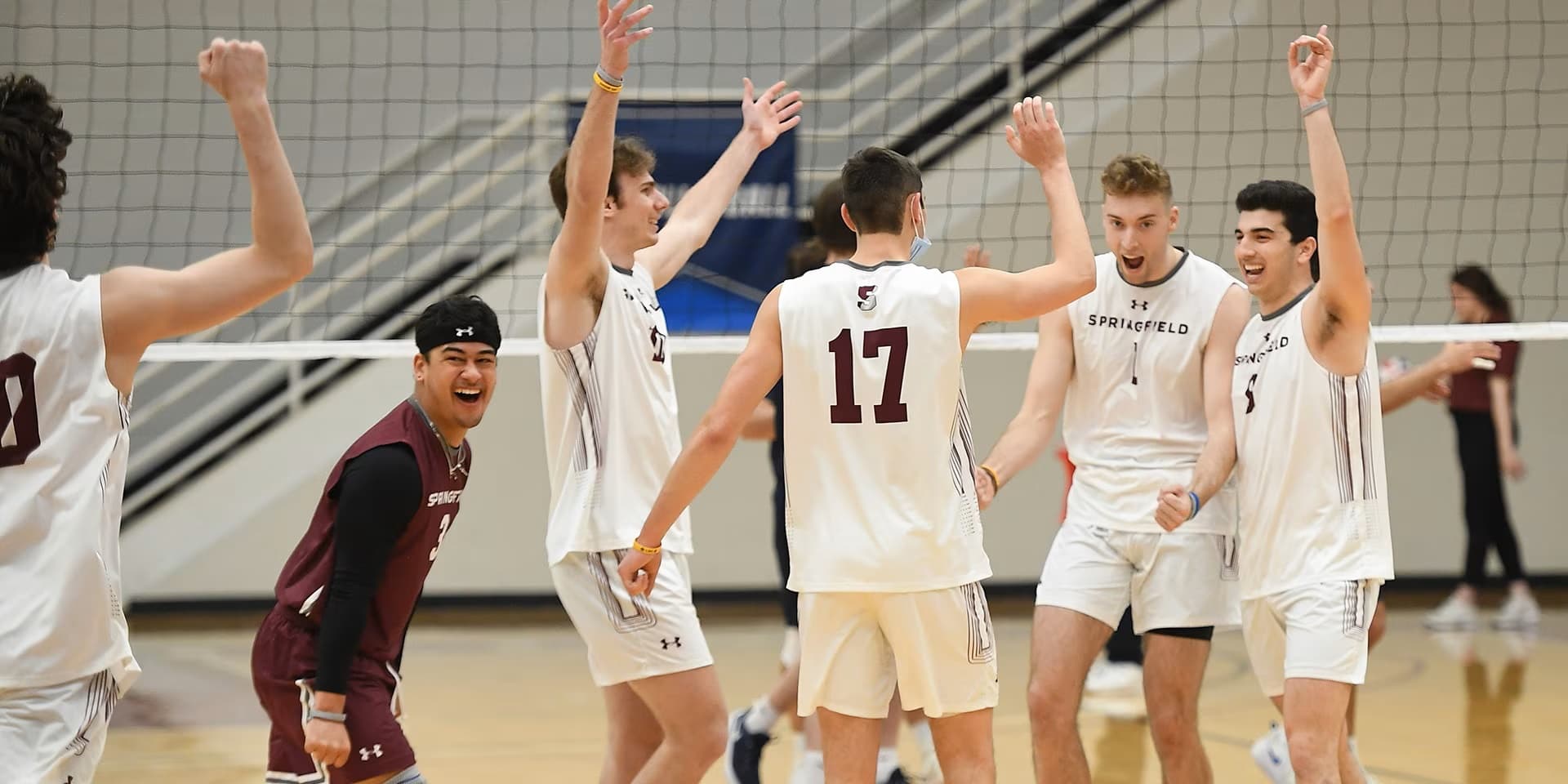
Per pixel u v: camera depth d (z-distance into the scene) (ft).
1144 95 65.00
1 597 16.62
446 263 69.92
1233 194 64.80
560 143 69.97
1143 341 29.35
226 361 71.36
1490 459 62.75
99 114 70.69
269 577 67.92
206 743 42.86
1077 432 30.22
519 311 68.23
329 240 70.49
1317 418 26.25
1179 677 28.76
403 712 24.38
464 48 71.41
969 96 68.18
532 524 69.21
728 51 70.49
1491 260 66.80
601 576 26.48
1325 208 25.03
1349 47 66.23
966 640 22.91
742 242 66.03
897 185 23.35
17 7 70.18
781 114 33.06
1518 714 45.91
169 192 70.64
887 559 22.40
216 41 16.90
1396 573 72.49
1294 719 25.59
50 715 16.66
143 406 70.23
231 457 68.28
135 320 17.17
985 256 32.78
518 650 60.18
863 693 23.16
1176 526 26.35
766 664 56.54
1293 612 26.17
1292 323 27.02
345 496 22.48
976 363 69.21
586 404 26.76
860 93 69.31
